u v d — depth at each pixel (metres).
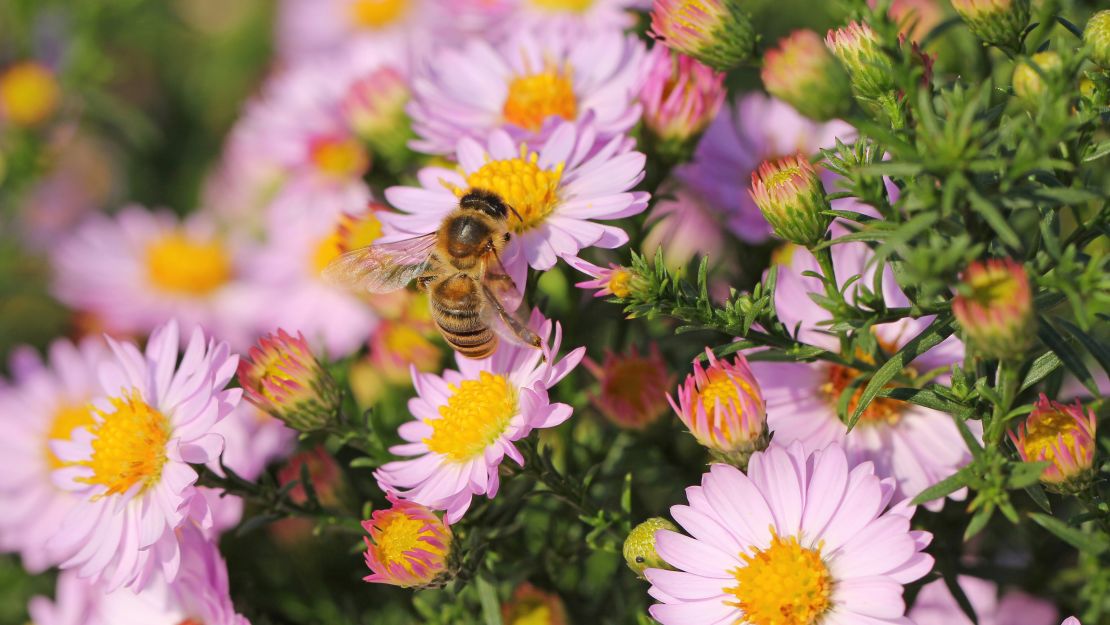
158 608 0.18
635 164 0.17
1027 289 0.14
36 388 0.21
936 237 0.14
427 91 0.19
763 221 0.19
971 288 0.14
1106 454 0.15
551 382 0.16
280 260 0.22
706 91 0.18
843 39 0.16
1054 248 0.14
